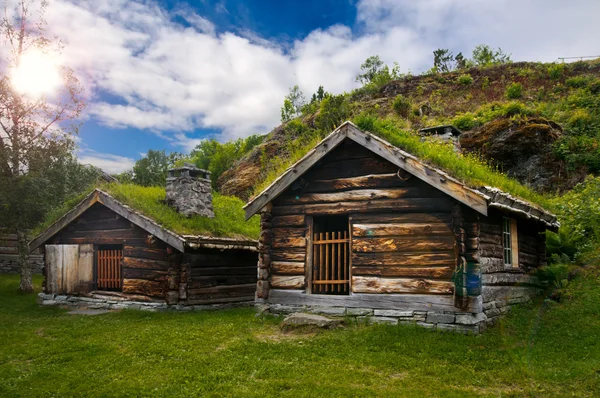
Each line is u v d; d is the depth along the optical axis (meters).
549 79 35.00
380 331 8.86
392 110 34.88
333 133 10.34
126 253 13.57
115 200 13.38
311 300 10.60
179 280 12.57
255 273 15.15
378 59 46.88
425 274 9.32
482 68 40.00
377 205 10.06
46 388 6.37
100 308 13.55
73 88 17.84
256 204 11.35
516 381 6.32
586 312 8.31
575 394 5.71
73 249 14.45
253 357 7.65
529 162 22.39
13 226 16.77
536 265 12.67
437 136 14.21
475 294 8.70
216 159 43.31
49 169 17.36
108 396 6.05
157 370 7.09
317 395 5.97
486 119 26.23
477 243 8.89
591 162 20.89
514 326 8.21
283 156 33.50
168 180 14.44
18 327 10.60
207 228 13.82
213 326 10.10
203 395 6.03
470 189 8.57
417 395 5.89
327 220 12.89
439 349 7.74
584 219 13.62
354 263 10.16
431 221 9.47
